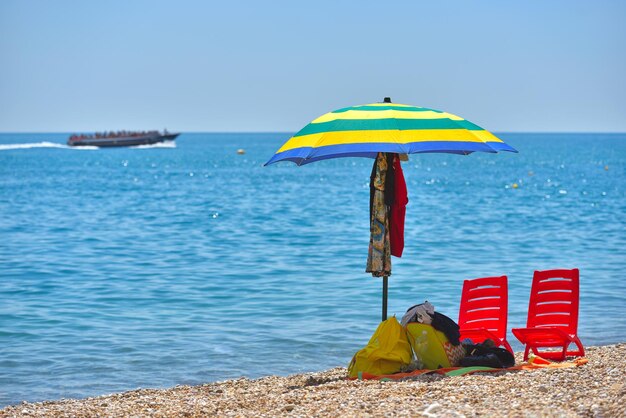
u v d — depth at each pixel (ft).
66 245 95.45
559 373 30.96
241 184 252.21
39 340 48.39
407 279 68.49
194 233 109.09
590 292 61.31
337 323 52.39
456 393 27.91
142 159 491.31
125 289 65.46
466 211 146.61
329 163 509.76
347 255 85.10
